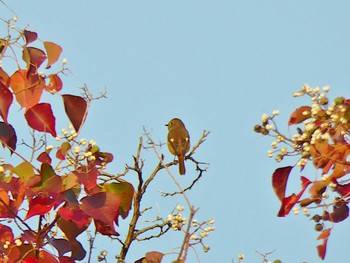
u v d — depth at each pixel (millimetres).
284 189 6531
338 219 6625
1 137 6945
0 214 6664
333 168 6648
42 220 6879
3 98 6953
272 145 6695
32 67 7309
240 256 6875
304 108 6930
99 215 6469
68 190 6484
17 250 6734
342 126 6754
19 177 6617
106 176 7512
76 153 6785
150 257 6922
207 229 6781
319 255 6617
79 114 6945
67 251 6793
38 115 7059
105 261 7164
